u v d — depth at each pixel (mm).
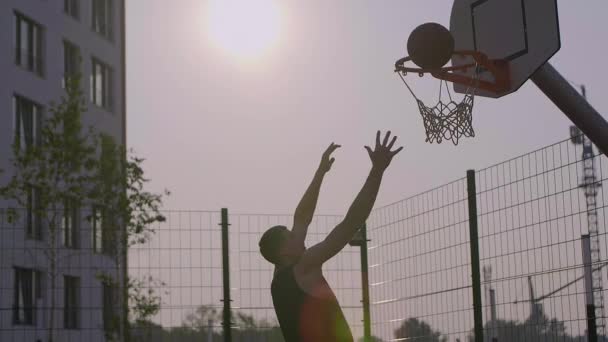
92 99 33188
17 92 28609
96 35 33469
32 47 29969
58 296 24484
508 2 8719
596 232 8477
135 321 13383
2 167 27500
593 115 8328
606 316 8227
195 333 12414
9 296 24047
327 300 5227
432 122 8734
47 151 22688
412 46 8539
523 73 8539
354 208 5102
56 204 22188
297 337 5223
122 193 22141
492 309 9398
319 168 5645
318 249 5203
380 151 5133
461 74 8922
